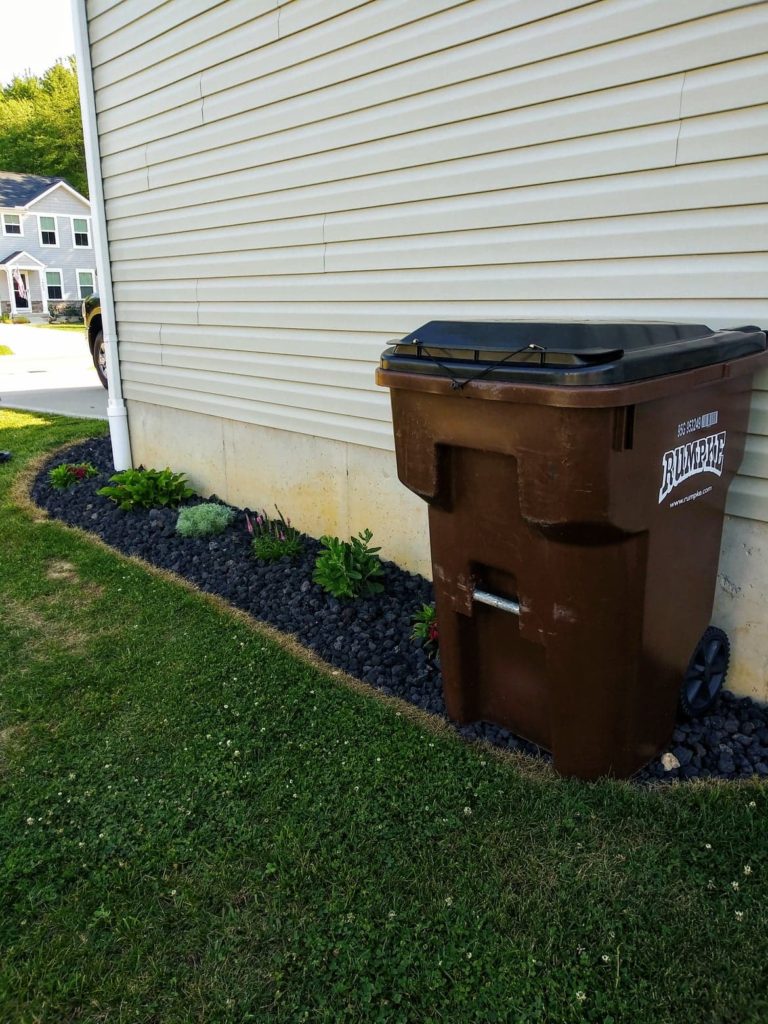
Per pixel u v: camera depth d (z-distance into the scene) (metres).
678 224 2.96
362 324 4.42
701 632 2.90
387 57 3.87
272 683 3.55
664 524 2.50
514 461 2.47
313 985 2.08
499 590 2.79
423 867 2.42
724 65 2.73
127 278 6.53
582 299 3.33
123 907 2.35
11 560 5.25
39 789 2.88
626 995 1.99
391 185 4.02
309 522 5.23
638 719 2.68
